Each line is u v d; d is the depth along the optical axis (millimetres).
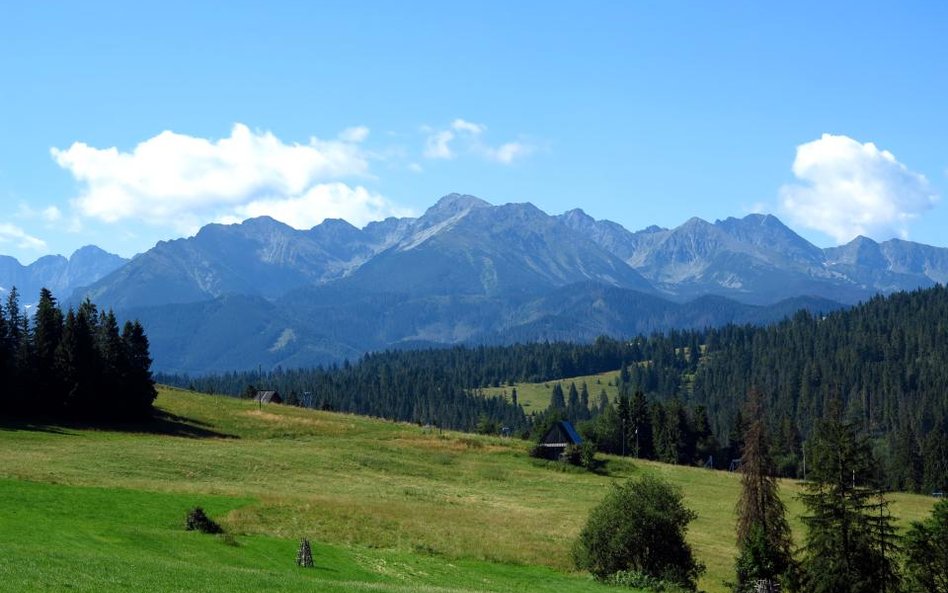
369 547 63188
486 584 56156
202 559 48844
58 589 36062
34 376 119125
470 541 69438
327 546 60031
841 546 65375
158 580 39906
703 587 65875
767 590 62469
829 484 67125
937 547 66250
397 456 125312
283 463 103688
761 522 70688
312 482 92938
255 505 69375
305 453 115000
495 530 75312
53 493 60844
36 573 37969
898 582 65750
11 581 36281
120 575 39844
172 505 63656
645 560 64188
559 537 75438
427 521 74875
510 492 107938
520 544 70500
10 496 57656
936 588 66500
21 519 51438
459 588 53156
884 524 66375
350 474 103812
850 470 66438
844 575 64812
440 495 96562
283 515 67938
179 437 122125
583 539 66188
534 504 98500
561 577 62219
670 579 62625
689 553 65375
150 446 102688
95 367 125188
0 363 115500
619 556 64250
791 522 99312
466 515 81812
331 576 51000
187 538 53938
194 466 91438
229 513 65125
